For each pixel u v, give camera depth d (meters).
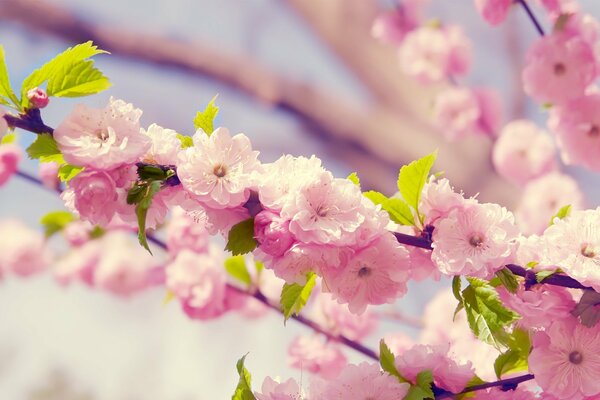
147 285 1.94
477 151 2.13
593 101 1.22
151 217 0.87
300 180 0.85
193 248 1.41
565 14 1.20
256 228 0.85
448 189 0.88
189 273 1.38
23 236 2.12
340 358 1.22
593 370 0.88
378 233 0.86
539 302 0.88
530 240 0.88
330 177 0.85
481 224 0.87
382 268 0.87
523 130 1.86
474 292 0.87
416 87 2.31
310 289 0.90
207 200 0.85
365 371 0.90
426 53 2.08
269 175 0.86
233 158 0.86
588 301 0.87
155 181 0.85
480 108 2.05
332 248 0.85
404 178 0.88
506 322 0.87
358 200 0.86
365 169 2.34
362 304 0.88
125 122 0.85
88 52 0.86
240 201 0.85
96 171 0.85
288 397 0.91
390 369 0.90
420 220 0.89
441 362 0.90
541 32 1.22
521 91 2.13
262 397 0.91
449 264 0.87
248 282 1.26
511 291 0.87
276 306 1.25
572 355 0.88
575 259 0.87
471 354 0.98
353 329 1.24
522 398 0.90
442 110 2.05
